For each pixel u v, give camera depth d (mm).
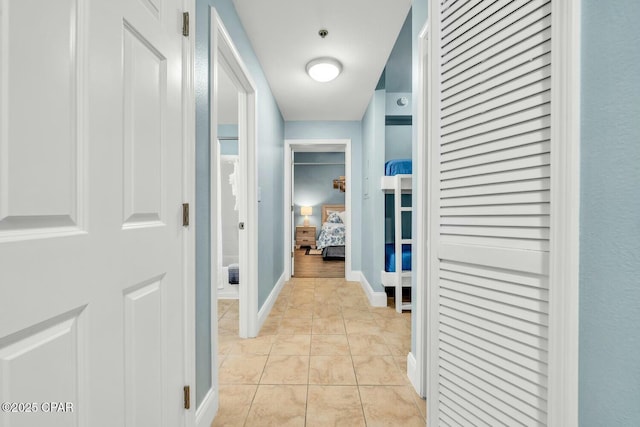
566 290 726
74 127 675
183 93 1201
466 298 1015
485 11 930
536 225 822
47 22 602
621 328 632
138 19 894
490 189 933
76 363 682
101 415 746
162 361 1048
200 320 1403
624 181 622
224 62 1996
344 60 2689
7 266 530
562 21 720
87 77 699
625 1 613
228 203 4164
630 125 609
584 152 701
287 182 4523
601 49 660
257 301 2574
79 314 692
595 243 681
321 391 1745
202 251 1444
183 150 1200
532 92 810
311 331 2621
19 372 554
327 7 1988
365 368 1999
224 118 4273
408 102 4105
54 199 622
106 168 764
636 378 608
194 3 1274
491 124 921
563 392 734
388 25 2180
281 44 2422
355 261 4516
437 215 1129
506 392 895
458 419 1047
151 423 975
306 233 7832
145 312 944
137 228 896
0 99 522
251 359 2119
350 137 4508
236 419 1510
